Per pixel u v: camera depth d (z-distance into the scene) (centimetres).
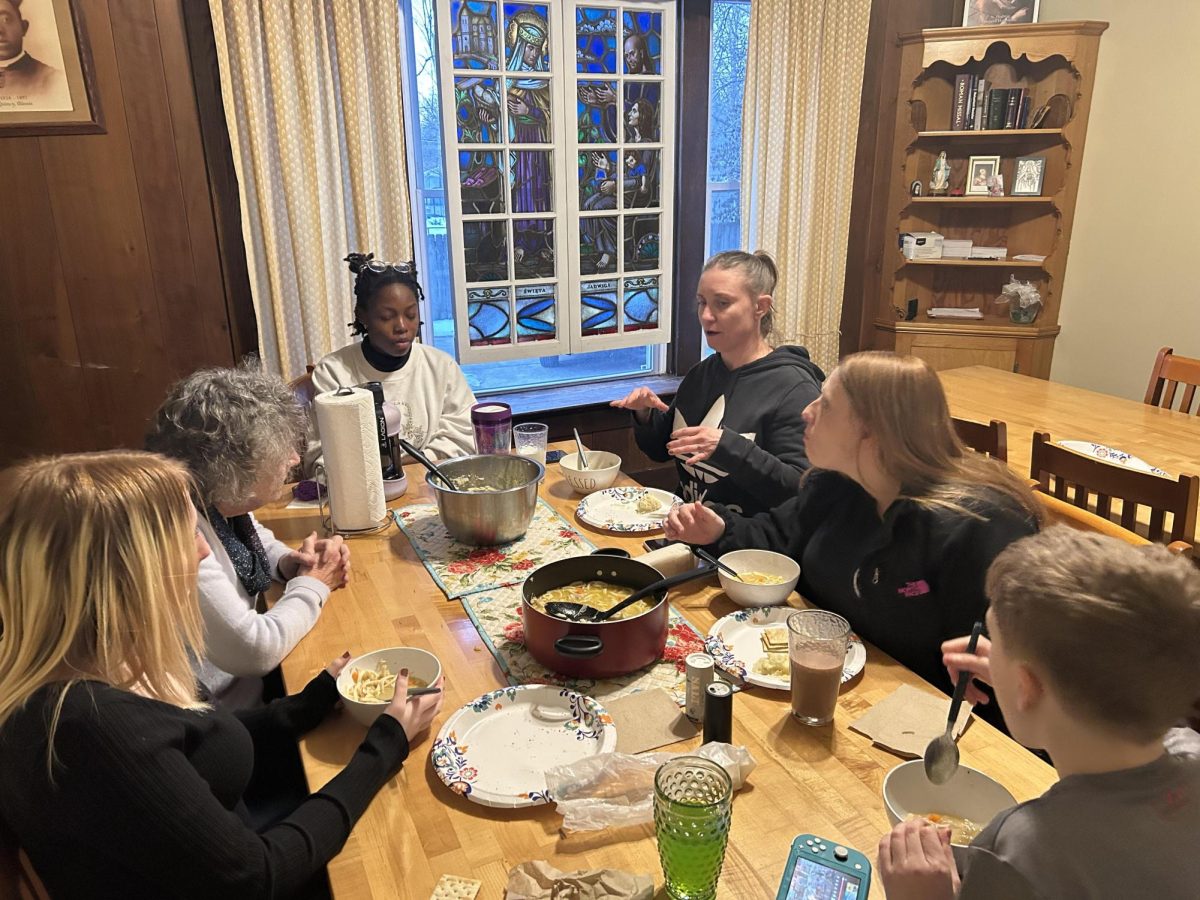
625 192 371
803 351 229
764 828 103
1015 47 367
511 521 181
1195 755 84
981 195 390
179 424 144
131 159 270
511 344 366
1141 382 390
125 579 94
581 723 123
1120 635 76
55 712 90
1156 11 360
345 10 287
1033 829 78
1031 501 145
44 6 250
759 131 361
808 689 121
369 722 124
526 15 332
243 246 302
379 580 171
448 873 98
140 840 91
